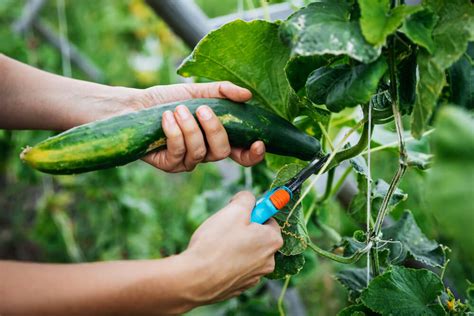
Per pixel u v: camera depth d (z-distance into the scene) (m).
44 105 1.23
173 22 1.73
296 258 1.06
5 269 0.84
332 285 2.60
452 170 0.67
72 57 3.45
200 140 0.98
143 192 3.41
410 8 0.81
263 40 1.00
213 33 0.98
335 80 0.88
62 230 2.97
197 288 0.87
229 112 1.00
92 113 1.22
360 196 1.27
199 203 1.94
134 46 4.20
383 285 0.98
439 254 1.18
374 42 0.78
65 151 0.91
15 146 2.87
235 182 1.96
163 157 1.08
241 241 0.90
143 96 1.20
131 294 0.84
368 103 0.93
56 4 4.16
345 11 0.84
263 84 1.08
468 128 0.67
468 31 0.79
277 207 0.97
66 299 0.83
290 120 1.12
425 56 0.82
